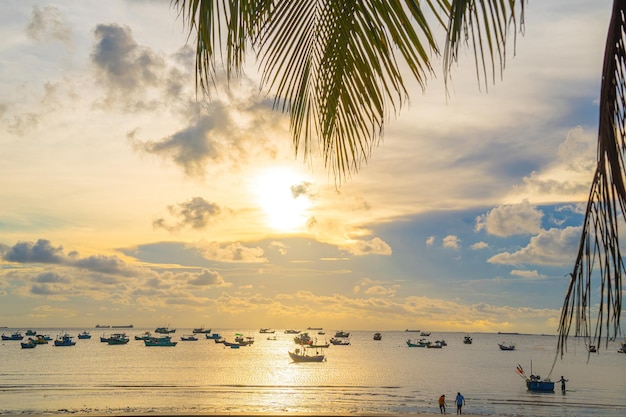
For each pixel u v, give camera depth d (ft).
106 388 209.36
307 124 7.11
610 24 5.04
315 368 325.83
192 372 284.00
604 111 5.04
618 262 4.90
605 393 221.46
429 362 410.52
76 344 618.03
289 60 6.73
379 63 6.37
